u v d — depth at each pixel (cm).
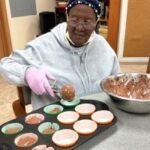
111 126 69
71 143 60
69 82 97
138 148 63
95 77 103
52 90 89
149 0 265
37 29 339
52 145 60
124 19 270
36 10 327
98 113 75
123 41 283
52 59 97
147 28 281
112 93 78
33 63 93
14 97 215
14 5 284
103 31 290
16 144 60
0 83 242
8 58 94
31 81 84
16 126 68
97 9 86
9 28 280
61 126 69
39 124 69
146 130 71
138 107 74
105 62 106
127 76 92
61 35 97
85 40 95
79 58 101
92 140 66
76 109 77
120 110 81
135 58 296
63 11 327
